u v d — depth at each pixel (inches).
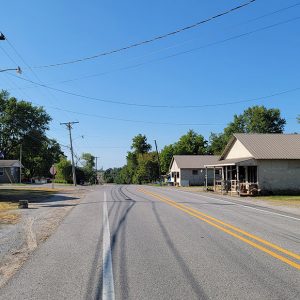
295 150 1492.4
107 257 334.3
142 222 557.0
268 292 235.3
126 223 547.5
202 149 3959.2
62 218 629.0
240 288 243.4
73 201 1014.4
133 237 430.9
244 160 1416.1
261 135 1630.2
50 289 248.1
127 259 325.7
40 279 271.1
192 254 341.7
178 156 2819.9
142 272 284.4
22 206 812.0
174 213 676.7
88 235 452.8
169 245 382.9
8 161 3154.5
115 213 689.0
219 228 494.3
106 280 265.4
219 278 266.1
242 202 990.4
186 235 440.8
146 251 356.2
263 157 1412.4
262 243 390.6
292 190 1441.9
